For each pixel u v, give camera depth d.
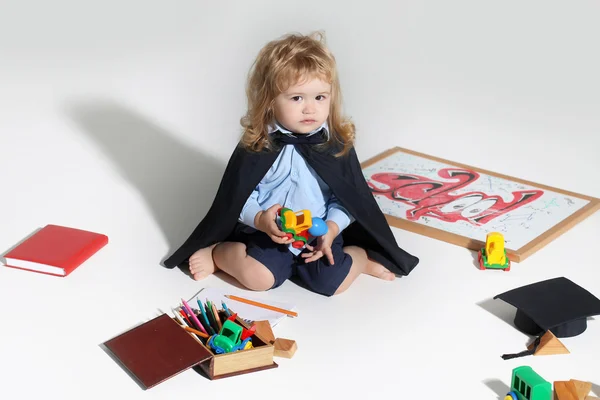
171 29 4.41
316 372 2.28
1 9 4.59
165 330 2.35
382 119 3.74
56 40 4.30
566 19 4.55
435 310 2.56
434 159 3.46
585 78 4.06
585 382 2.17
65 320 2.45
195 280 2.67
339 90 2.56
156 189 3.20
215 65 4.10
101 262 2.74
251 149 2.55
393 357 2.34
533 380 2.10
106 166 3.34
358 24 4.47
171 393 2.18
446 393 2.22
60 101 3.80
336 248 2.65
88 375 2.24
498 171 3.38
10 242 2.84
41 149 3.44
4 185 3.17
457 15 4.60
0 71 4.01
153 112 3.75
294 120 2.47
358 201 2.59
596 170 3.38
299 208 2.60
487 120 3.74
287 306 2.53
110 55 4.18
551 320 2.38
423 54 4.25
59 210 3.03
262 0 4.64
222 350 2.26
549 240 2.91
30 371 2.25
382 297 2.61
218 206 2.59
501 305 2.59
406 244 2.90
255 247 2.60
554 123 3.71
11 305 2.50
